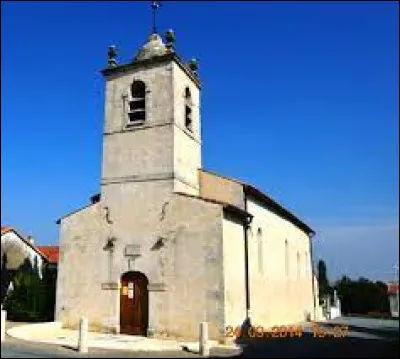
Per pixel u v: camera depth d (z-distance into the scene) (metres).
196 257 20.77
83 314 22.45
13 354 15.69
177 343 19.27
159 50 24.61
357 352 16.61
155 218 21.98
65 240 23.56
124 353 16.53
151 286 21.31
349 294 47.03
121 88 24.45
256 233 25.09
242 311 21.81
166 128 22.97
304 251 36.81
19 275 29.91
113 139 23.89
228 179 24.19
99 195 25.14
